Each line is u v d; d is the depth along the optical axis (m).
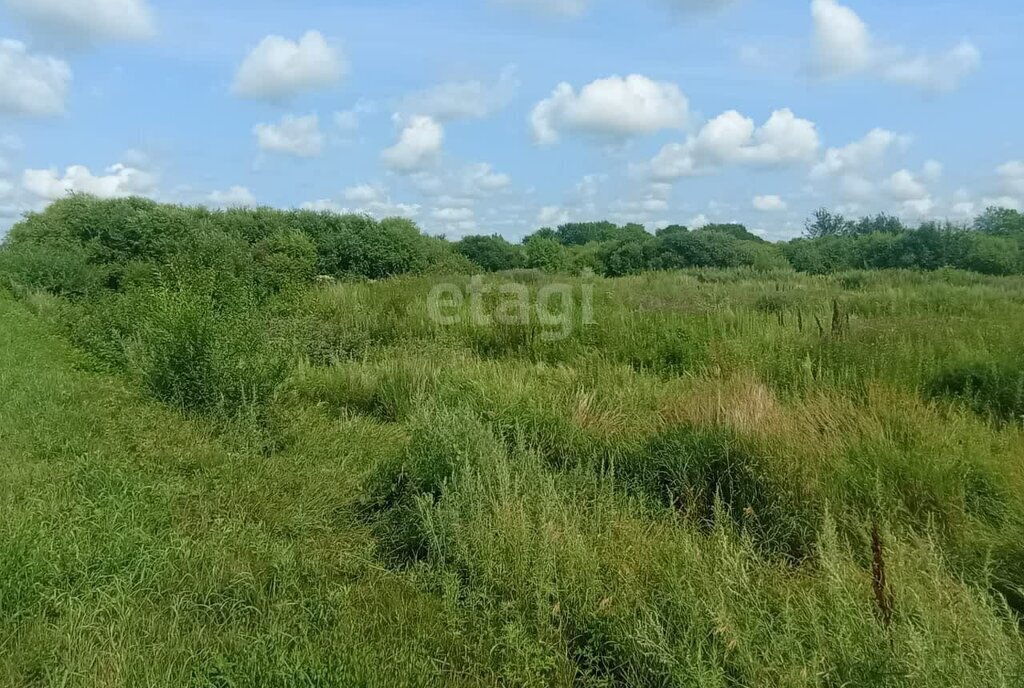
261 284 14.30
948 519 4.21
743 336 8.58
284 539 4.45
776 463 4.66
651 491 4.82
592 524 4.12
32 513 4.30
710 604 3.12
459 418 5.36
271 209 30.11
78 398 7.22
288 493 5.19
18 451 5.59
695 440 5.00
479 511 4.21
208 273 9.33
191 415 6.66
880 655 2.72
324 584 3.93
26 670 3.09
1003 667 2.69
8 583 3.51
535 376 7.48
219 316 7.43
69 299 17.61
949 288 16.47
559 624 3.39
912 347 7.29
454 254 29.86
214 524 4.53
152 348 7.32
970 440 5.09
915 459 4.61
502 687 3.10
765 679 2.76
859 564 3.77
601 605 3.37
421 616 3.60
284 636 3.27
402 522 4.62
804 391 6.42
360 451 6.16
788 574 3.78
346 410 7.69
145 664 3.11
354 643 3.22
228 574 3.92
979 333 7.72
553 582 3.58
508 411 5.94
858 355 7.11
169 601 3.69
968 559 3.77
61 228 24.39
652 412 6.06
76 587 3.66
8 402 6.86
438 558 4.08
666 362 8.59
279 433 6.44
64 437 5.93
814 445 4.94
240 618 3.62
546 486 4.46
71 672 3.02
